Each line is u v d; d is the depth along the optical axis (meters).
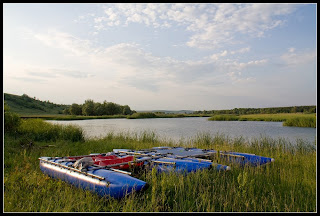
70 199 4.74
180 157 7.04
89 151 10.59
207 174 5.79
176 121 45.72
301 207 4.70
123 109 98.69
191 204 4.76
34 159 8.55
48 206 4.39
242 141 13.59
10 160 8.09
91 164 5.75
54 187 5.67
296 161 8.12
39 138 13.81
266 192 5.45
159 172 6.17
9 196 4.98
